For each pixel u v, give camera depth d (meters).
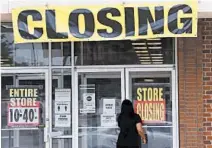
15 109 10.91
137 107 10.77
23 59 10.95
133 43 10.83
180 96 10.51
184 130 10.47
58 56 10.88
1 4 9.20
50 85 10.88
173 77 10.66
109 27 8.80
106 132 10.84
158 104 10.73
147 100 10.77
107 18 8.81
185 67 10.50
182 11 8.74
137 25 8.78
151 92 10.76
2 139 10.89
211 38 10.44
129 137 9.69
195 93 10.45
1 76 10.92
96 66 10.85
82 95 10.89
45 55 10.91
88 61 10.88
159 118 10.71
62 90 10.88
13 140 10.90
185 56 10.51
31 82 10.91
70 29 8.84
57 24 8.85
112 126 10.84
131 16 8.78
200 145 10.40
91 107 10.88
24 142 10.88
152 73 10.77
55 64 10.88
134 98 10.80
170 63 10.69
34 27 8.87
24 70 10.93
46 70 10.89
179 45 10.54
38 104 10.89
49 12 8.86
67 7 8.86
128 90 10.79
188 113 10.47
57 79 10.88
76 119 10.85
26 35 8.87
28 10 8.87
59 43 10.88
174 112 10.64
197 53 10.45
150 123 10.73
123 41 10.84
